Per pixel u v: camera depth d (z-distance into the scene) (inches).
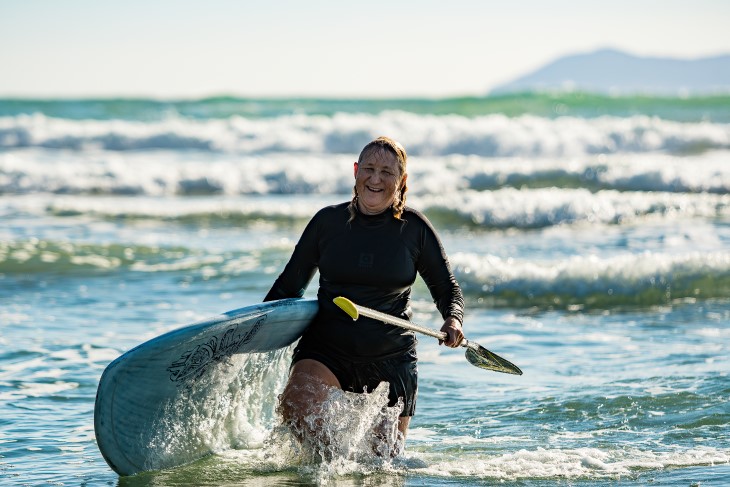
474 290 649.0
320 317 321.1
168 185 1321.4
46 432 354.9
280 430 319.0
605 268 652.7
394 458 320.8
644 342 509.0
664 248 812.6
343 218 316.8
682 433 350.3
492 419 377.1
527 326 557.6
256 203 1150.3
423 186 1212.5
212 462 323.6
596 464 315.6
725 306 600.7
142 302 614.9
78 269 732.0
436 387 425.7
